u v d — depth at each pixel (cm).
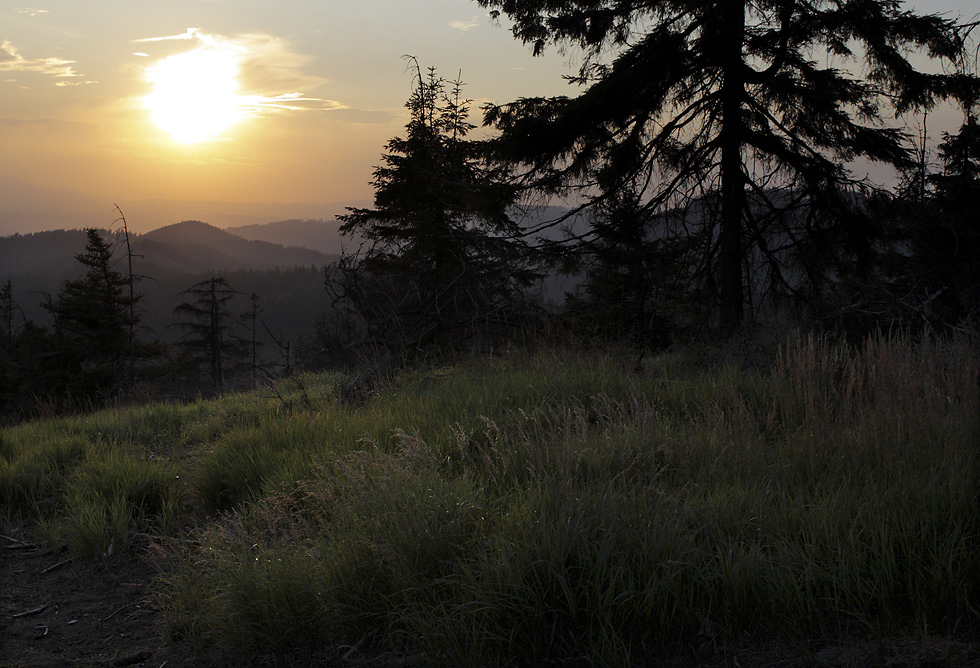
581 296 1346
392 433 545
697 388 623
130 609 377
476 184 1267
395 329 935
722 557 290
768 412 502
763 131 1167
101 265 3856
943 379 462
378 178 1966
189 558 394
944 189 1162
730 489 364
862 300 1012
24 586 411
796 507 336
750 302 1245
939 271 1032
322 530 386
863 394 484
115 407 1052
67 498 530
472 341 947
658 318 1183
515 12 1210
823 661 249
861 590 270
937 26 1007
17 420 1076
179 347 4356
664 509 333
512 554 301
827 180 1112
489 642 275
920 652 245
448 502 359
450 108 1933
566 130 1152
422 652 282
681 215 1268
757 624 274
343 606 311
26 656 326
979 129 1210
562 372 702
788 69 1148
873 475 370
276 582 322
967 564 268
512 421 538
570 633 271
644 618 275
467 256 1142
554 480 364
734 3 1038
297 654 303
